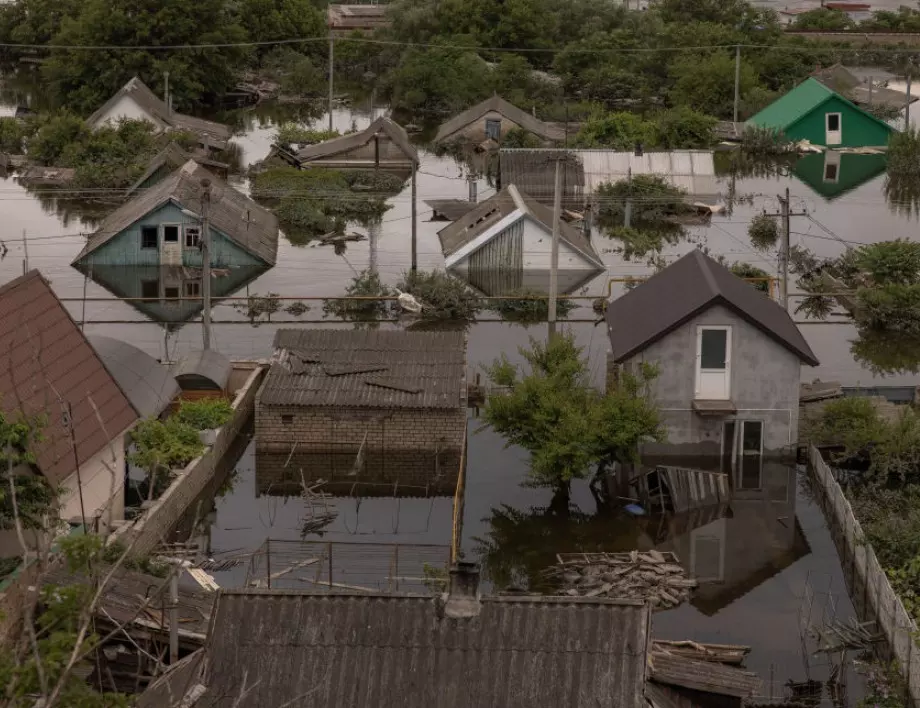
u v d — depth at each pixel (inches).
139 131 3174.2
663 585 1174.3
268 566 1085.8
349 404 1427.2
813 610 1140.5
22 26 4781.0
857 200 2874.0
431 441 1440.7
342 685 697.6
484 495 1376.7
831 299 2087.8
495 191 2864.2
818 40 4660.4
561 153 2829.7
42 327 1199.6
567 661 701.3
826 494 1332.4
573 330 1925.4
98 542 557.9
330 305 2032.5
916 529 1159.6
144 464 1298.0
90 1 4333.2
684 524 1314.0
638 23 4512.8
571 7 4559.5
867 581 1136.8
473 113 3462.1
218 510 1333.7
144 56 3912.4
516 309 2038.6
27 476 968.3
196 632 908.0
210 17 4033.0
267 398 1433.3
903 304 1955.0
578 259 2260.1
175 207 2223.2
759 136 3427.7
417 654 706.2
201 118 3922.2
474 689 694.5
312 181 2802.7
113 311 1996.8
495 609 719.7
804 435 1457.9
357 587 1120.8
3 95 4210.1
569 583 1179.3
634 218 2684.5
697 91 3838.6
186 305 2027.6
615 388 1414.9
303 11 4714.6
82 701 527.5
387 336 1528.1
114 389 1227.9
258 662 705.6
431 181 3021.7
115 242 2234.3
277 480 1416.1
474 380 1663.4
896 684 988.6
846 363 1800.0
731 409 1384.1
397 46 4589.1
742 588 1184.2
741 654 1026.7
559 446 1309.1
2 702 516.4
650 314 1437.0
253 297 2026.3
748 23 4547.2
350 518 1318.9
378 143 3134.8
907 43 4955.7
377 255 2343.8
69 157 3021.7
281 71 4522.6
